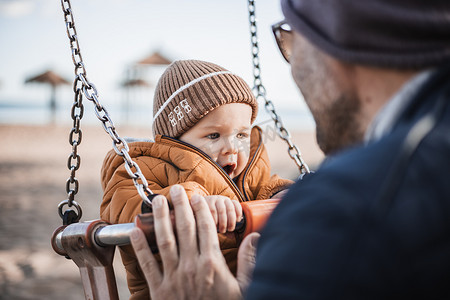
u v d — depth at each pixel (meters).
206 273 1.01
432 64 0.70
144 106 72.69
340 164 0.70
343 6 0.73
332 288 0.61
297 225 0.66
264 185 1.83
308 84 0.87
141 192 1.14
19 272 5.16
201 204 1.05
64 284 4.84
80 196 9.46
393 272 0.60
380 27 0.71
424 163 0.65
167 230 1.02
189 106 1.69
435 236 0.62
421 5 0.70
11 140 23.19
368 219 0.62
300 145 20.61
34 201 9.15
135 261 1.48
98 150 19.47
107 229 1.16
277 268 0.65
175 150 1.62
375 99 0.77
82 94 1.42
